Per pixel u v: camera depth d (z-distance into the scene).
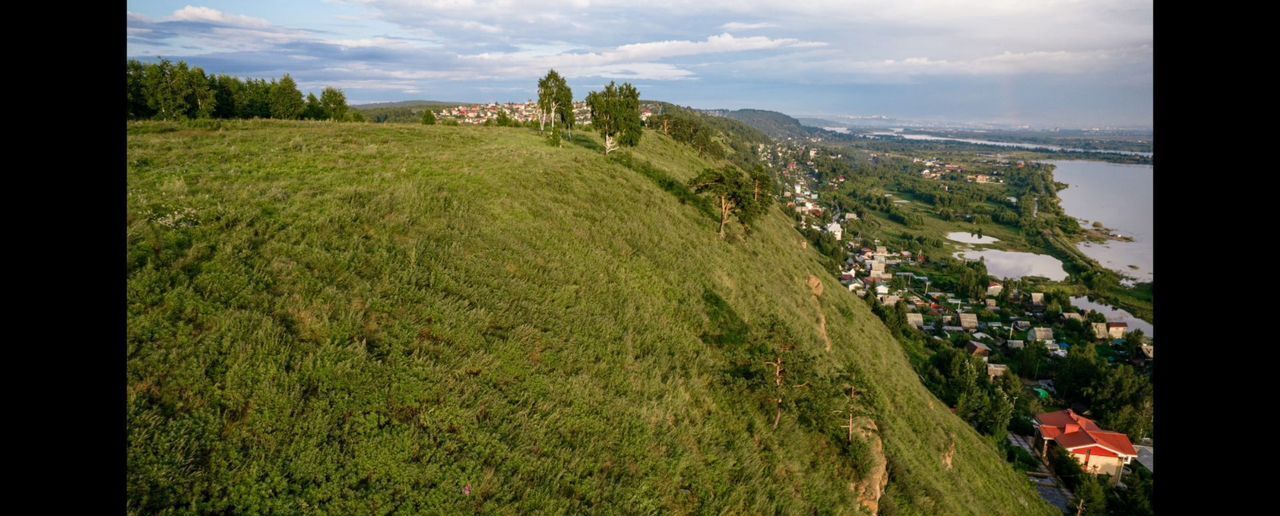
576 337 15.13
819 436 17.19
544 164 32.62
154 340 9.40
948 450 25.70
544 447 10.74
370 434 9.38
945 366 56.41
